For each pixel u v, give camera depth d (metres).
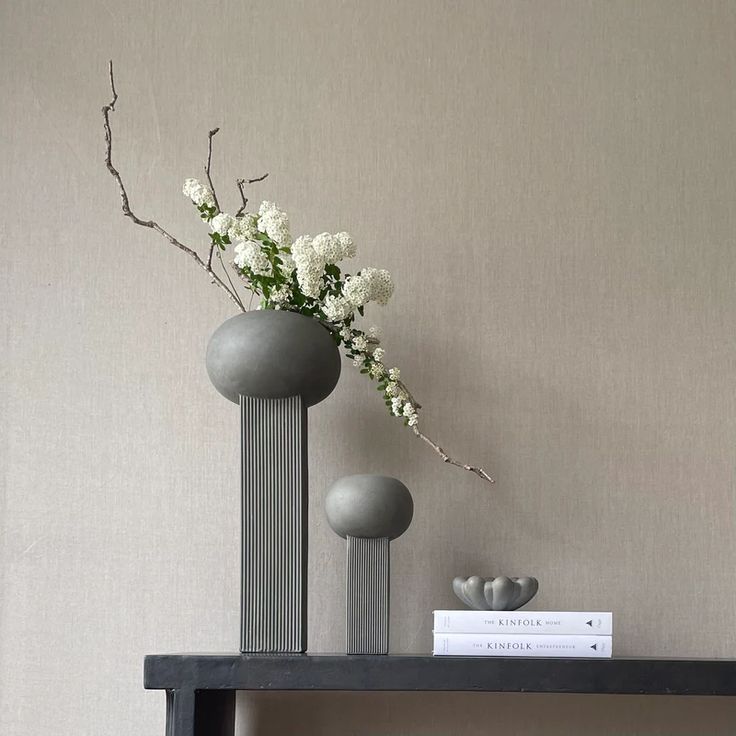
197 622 1.64
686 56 1.76
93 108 1.76
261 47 1.77
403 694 1.62
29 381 1.69
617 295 1.70
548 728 1.60
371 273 1.50
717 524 1.64
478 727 1.61
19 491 1.66
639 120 1.75
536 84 1.76
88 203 1.73
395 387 1.55
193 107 1.76
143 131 1.75
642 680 1.30
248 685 1.31
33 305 1.71
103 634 1.63
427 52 1.77
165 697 1.55
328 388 1.46
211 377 1.45
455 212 1.73
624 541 1.64
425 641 1.62
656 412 1.68
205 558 1.65
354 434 1.67
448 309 1.71
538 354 1.69
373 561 1.46
